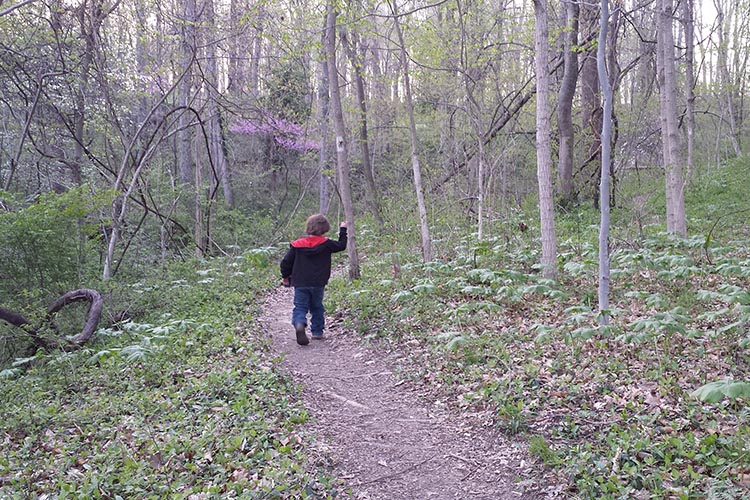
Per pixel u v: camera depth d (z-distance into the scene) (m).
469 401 5.33
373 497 3.99
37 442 4.94
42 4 13.82
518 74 16.86
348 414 5.49
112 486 4.01
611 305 7.92
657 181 18.72
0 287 9.52
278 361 6.92
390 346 7.29
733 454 3.74
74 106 15.55
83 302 10.29
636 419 4.50
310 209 27.81
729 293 5.96
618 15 14.64
